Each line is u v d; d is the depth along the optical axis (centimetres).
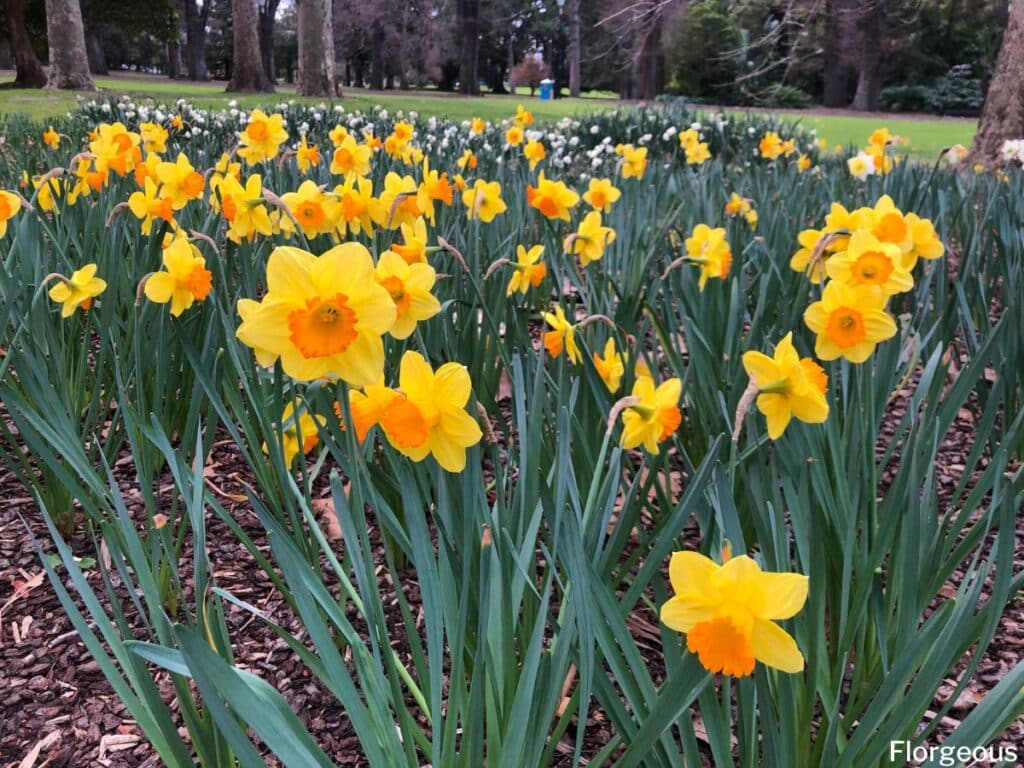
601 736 181
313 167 512
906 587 144
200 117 973
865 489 174
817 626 145
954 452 317
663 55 3416
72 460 196
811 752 153
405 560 239
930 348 341
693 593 95
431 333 249
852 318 170
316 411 213
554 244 373
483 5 5169
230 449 304
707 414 250
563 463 144
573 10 4191
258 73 2492
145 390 269
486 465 284
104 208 359
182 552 241
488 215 337
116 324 278
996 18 3222
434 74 5347
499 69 5700
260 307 118
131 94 2094
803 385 143
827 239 227
